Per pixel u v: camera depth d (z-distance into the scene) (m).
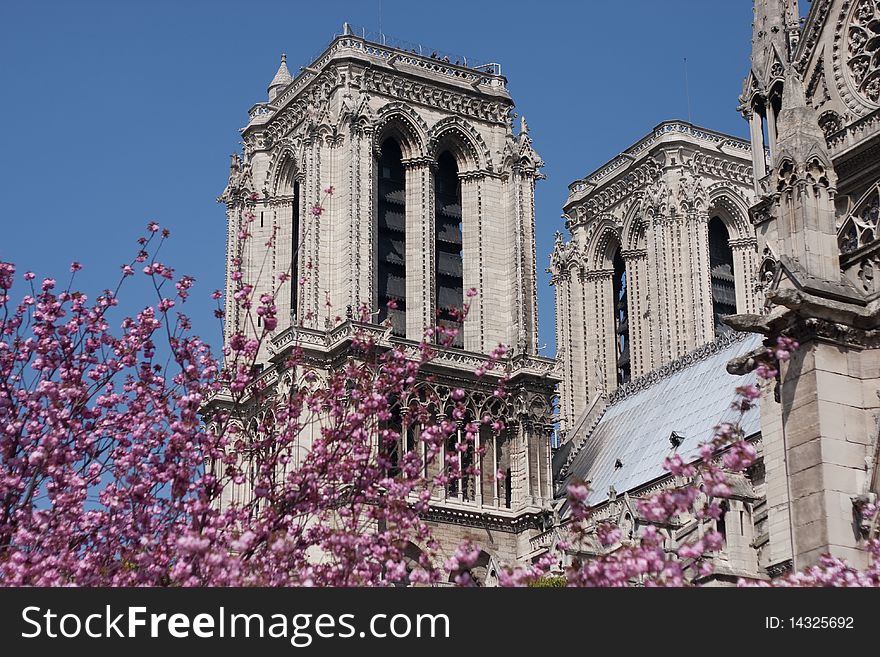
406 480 50.53
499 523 121.50
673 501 40.00
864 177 54.84
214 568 42.00
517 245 132.12
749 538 81.12
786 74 51.75
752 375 100.12
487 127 137.12
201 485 48.72
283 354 118.12
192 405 50.62
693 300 139.00
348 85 131.38
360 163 128.50
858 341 46.09
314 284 125.12
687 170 143.62
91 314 52.22
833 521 43.91
